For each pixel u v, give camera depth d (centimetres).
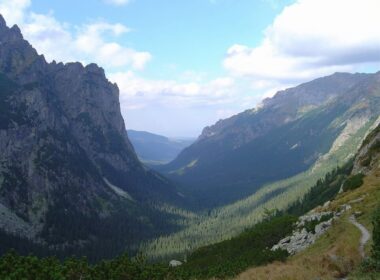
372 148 12600
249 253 10100
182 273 6150
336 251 4925
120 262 5184
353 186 10675
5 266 4103
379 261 3709
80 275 4631
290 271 4272
